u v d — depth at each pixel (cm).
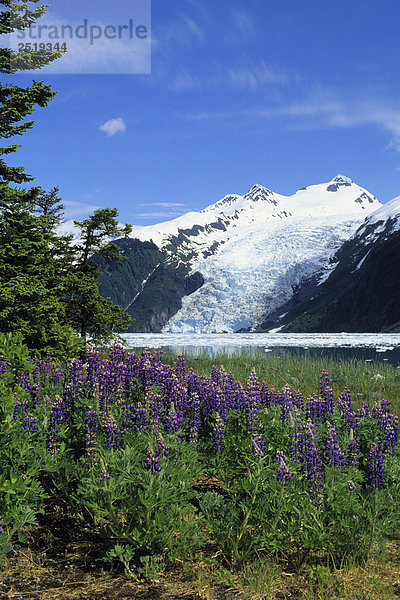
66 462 473
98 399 528
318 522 418
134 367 610
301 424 523
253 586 371
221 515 445
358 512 435
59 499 502
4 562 395
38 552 423
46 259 1745
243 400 573
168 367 629
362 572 397
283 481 438
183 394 563
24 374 582
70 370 577
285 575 397
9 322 1250
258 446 501
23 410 534
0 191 1392
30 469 440
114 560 415
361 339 7806
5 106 1390
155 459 421
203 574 394
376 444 527
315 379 1650
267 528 425
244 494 498
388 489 470
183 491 437
